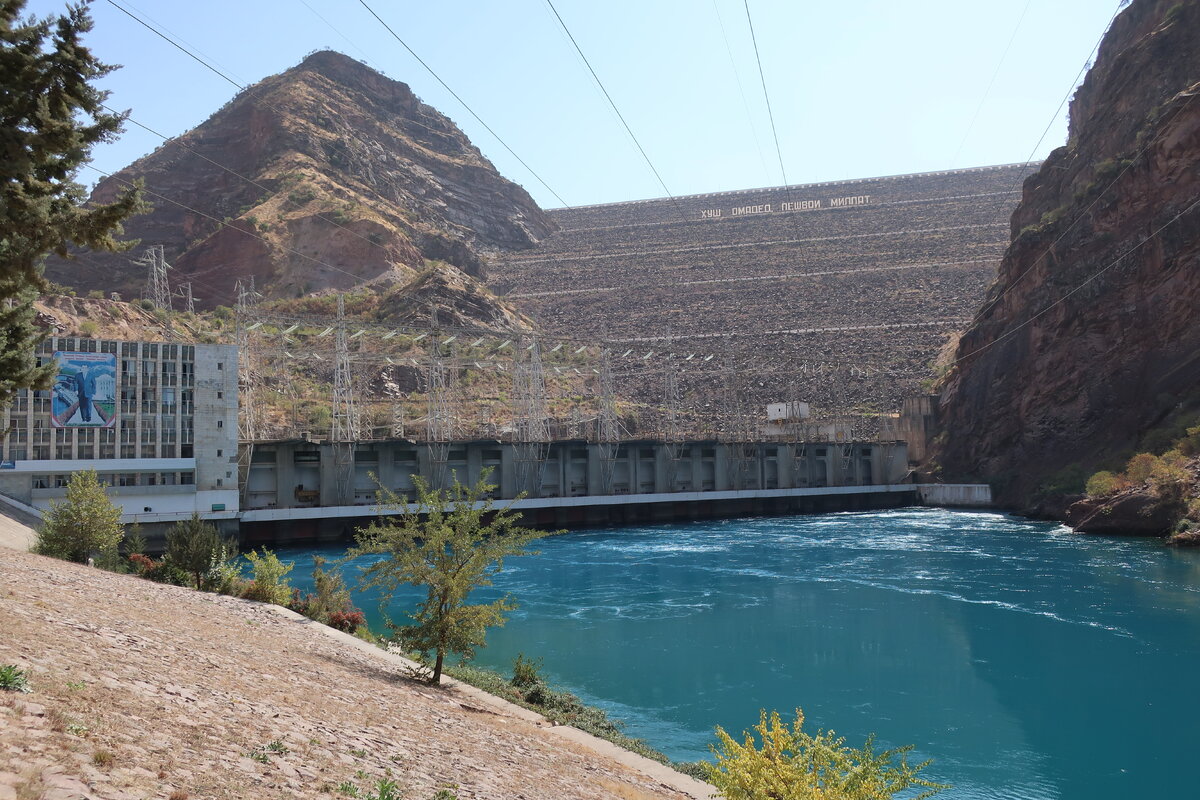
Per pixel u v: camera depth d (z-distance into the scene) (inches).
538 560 3319.4
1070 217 4840.1
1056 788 1230.9
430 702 1019.3
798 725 729.6
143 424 3216.0
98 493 1964.8
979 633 2043.6
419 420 5196.9
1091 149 5083.7
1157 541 3211.1
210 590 1756.9
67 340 3090.6
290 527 3764.8
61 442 3075.8
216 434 3321.9
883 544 3580.2
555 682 1691.7
